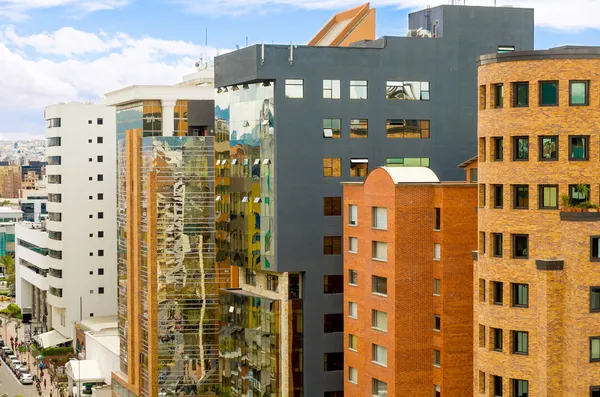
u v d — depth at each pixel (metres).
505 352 82.81
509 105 82.38
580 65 79.94
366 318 105.12
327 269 120.81
